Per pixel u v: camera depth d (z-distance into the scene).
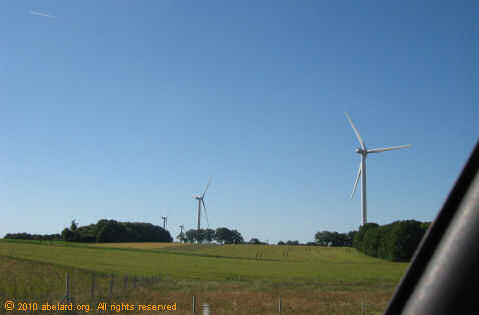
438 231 2.83
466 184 2.78
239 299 37.16
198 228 149.75
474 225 2.70
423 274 2.85
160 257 101.69
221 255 118.50
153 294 38.53
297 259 113.12
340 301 37.34
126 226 193.88
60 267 62.50
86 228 182.50
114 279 53.69
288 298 38.91
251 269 80.75
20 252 88.94
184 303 33.53
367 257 119.69
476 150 2.78
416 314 2.85
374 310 32.06
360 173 100.38
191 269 76.56
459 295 2.72
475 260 2.68
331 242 191.25
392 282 60.25
